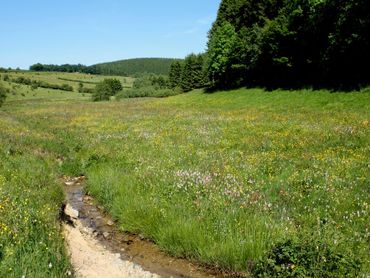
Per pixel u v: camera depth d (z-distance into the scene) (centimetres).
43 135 2589
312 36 4559
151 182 1273
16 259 655
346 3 3938
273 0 6256
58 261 695
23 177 1306
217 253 820
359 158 1497
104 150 1945
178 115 3819
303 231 779
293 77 5012
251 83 6022
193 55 9381
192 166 1491
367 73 3778
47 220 870
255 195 1102
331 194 1088
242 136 2252
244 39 6241
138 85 13675
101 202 1251
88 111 5156
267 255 738
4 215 816
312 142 1889
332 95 3762
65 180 1570
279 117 3078
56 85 16462
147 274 803
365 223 888
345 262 666
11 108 6606
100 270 799
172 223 944
